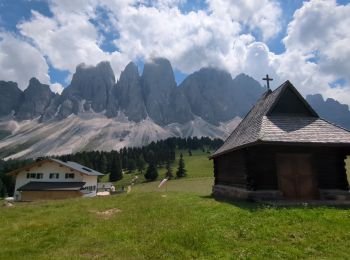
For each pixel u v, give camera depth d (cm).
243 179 2364
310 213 1584
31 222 1823
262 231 1348
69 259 1116
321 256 1113
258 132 2242
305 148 2289
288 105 2583
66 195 7281
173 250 1170
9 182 11256
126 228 1551
